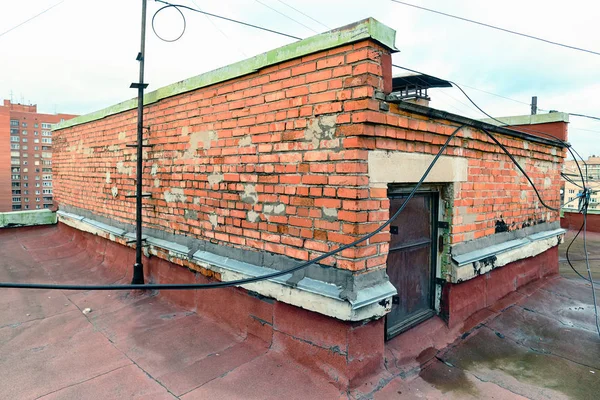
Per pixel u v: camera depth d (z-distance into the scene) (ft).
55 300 13.62
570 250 26.08
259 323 10.21
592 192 19.62
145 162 15.08
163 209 14.16
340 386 8.12
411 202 11.10
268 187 9.91
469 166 12.19
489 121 20.49
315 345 8.79
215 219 11.71
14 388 8.27
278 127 9.57
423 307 11.87
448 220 11.67
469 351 10.98
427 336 10.96
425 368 9.84
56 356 9.69
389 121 8.38
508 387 9.22
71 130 22.25
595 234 31.89
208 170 11.93
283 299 9.30
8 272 17.15
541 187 17.25
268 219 9.96
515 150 14.80
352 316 7.86
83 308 12.91
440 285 11.95
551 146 17.66
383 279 8.84
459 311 12.13
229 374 8.79
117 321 11.84
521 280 16.10
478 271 12.59
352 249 8.00
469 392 8.91
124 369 9.05
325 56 8.48
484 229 13.26
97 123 19.03
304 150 8.96
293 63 9.18
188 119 12.73
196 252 12.30
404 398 8.35
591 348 11.48
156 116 14.39
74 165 21.95
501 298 14.58
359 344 8.37
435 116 9.91
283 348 9.52
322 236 8.61
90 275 16.92
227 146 11.16
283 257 9.56
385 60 8.17
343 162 8.11
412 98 23.03
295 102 9.13
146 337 10.69
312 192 8.82
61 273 17.26
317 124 8.66
